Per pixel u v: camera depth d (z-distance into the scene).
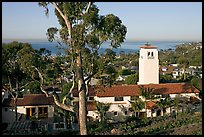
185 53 156.25
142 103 50.56
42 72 29.62
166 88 55.75
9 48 40.09
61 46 27.23
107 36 25.95
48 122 45.78
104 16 25.73
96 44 26.17
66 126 41.59
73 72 27.28
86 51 26.42
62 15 27.39
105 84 32.97
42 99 51.88
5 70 42.69
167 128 32.78
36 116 50.50
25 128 41.00
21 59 29.48
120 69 102.19
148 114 51.53
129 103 52.00
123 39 26.33
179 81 76.31
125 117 51.62
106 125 44.28
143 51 58.97
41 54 29.58
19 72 44.00
